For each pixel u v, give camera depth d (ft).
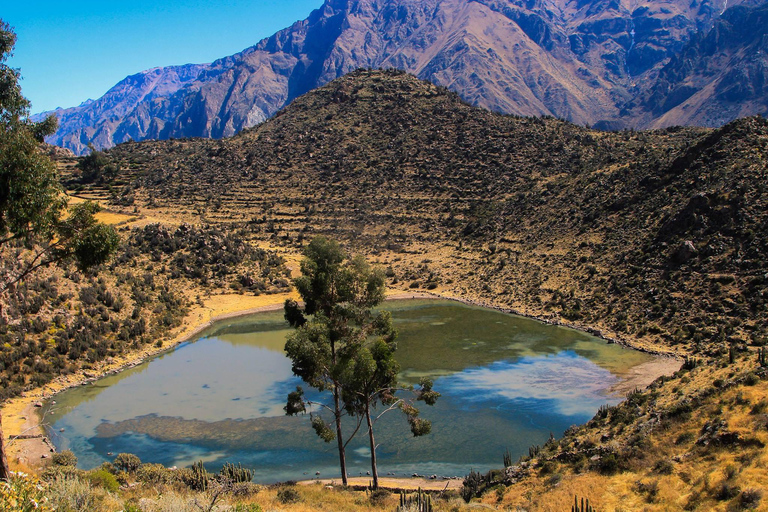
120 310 311.47
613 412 153.89
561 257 397.19
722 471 95.96
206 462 162.61
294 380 239.30
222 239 460.96
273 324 347.97
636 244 354.54
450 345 284.82
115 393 223.92
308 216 576.20
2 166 71.31
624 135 624.18
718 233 306.55
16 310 252.21
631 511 95.40
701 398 128.98
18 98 85.71
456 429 182.19
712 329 252.01
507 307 365.81
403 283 444.96
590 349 269.23
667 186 384.88
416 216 562.66
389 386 129.18
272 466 159.94
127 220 487.20
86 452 169.27
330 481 144.77
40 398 212.64
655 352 253.85
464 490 128.88
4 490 53.72
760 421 105.19
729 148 365.61
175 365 264.93
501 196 559.79
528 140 651.25
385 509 99.30
